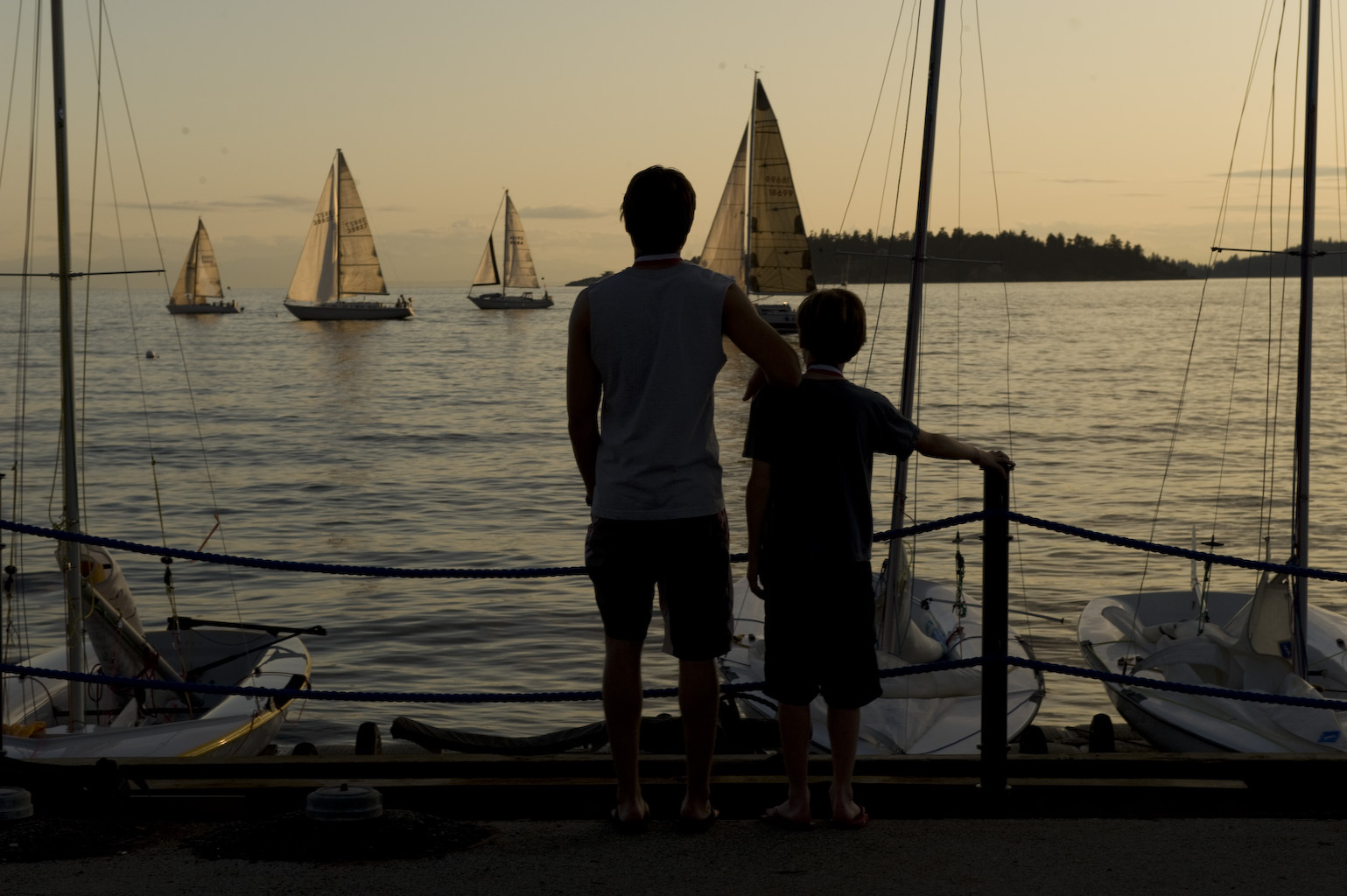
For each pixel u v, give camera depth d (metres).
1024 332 100.56
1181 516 21.81
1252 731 8.48
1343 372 57.41
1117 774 4.28
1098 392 48.97
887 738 8.30
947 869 3.39
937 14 11.09
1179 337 92.00
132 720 9.32
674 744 5.51
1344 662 9.80
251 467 29.58
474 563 18.73
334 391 52.88
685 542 3.51
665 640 3.63
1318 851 3.52
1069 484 26.00
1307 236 9.92
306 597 15.35
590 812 4.01
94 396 50.03
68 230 8.72
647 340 3.46
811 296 3.79
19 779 3.90
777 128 62.25
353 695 4.37
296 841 3.51
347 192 110.19
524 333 106.69
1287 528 20.42
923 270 11.33
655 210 3.48
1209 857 3.48
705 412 3.53
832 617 3.67
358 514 22.95
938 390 50.19
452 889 3.25
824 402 3.65
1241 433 34.66
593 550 3.60
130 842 3.65
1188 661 9.20
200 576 16.52
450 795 4.02
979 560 17.45
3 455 31.45
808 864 3.44
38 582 15.69
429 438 35.62
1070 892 3.23
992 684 3.98
